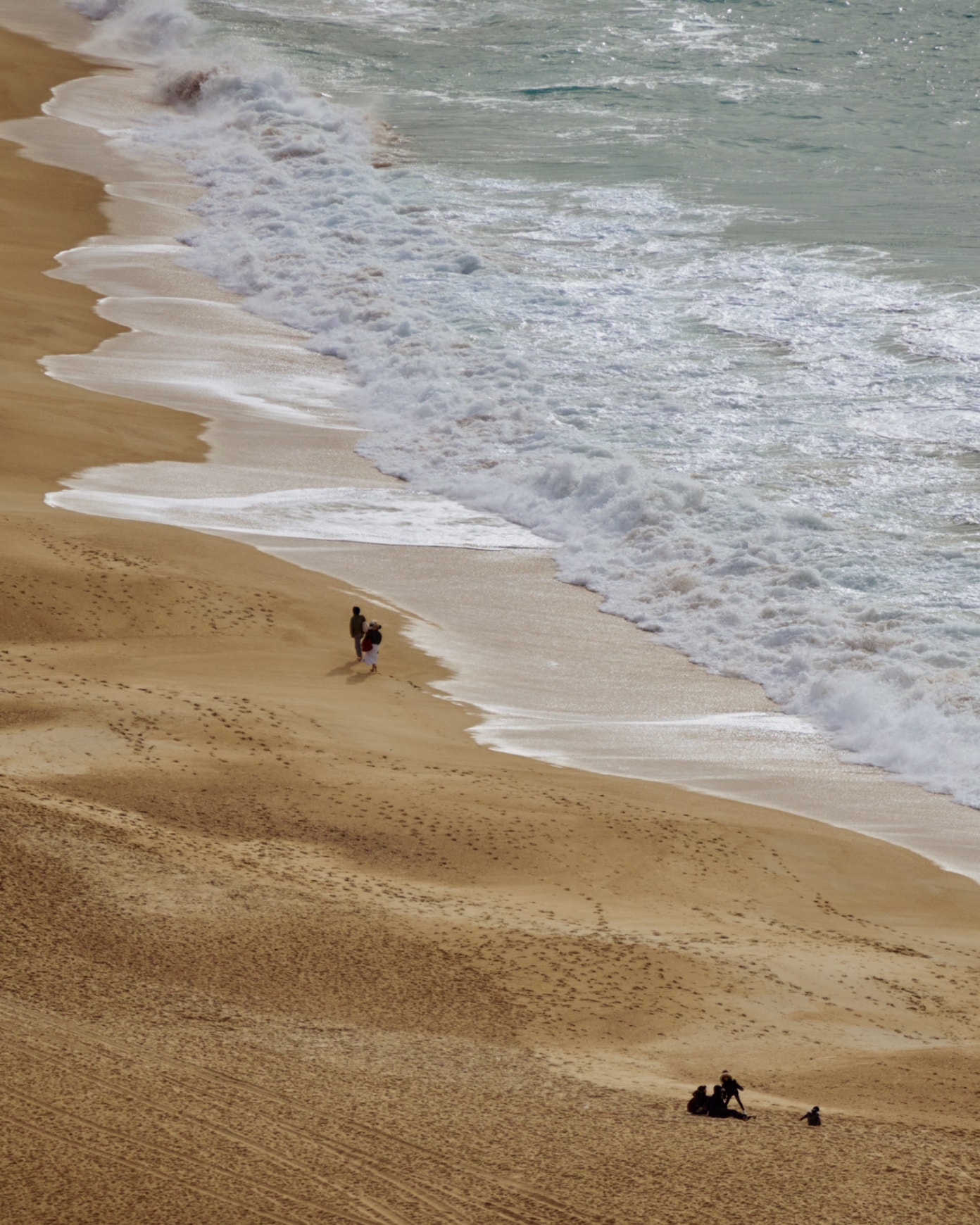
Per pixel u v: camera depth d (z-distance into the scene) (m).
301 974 62.22
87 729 89.19
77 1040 51.72
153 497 136.12
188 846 75.25
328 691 101.69
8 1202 39.72
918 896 80.06
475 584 124.62
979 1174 45.00
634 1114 48.91
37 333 174.38
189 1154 43.12
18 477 136.12
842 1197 42.31
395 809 82.81
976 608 117.12
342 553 128.62
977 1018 65.56
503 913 71.75
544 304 185.62
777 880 80.19
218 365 171.25
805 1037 61.91
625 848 80.81
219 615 111.94
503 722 100.50
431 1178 42.50
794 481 140.75
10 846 70.44
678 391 161.38
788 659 110.94
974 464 142.38
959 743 98.44
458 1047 56.19
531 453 149.25
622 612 121.00
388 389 165.75
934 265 188.12
